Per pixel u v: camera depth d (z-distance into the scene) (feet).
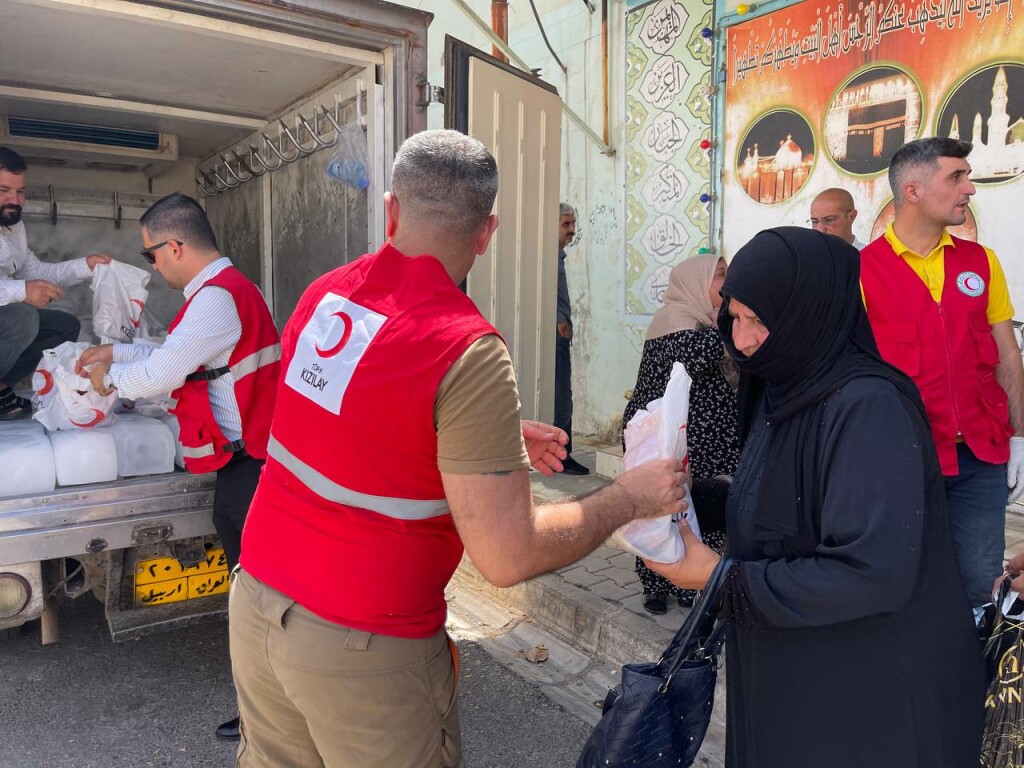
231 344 9.14
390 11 11.30
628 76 20.06
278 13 10.52
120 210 17.40
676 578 5.38
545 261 14.35
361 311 4.97
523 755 9.28
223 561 10.23
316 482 4.85
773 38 16.44
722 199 17.98
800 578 4.49
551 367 14.76
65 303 15.44
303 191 14.56
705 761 8.93
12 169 11.75
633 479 5.19
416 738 4.98
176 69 12.82
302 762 5.40
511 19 23.40
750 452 5.44
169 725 9.73
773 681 4.95
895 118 14.46
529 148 13.69
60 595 9.82
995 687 4.91
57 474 9.30
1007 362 9.16
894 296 8.60
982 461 8.52
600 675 11.00
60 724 9.70
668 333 10.64
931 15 13.78
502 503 4.52
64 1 9.73
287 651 4.83
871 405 4.51
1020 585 5.34
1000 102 13.01
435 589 5.04
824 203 12.15
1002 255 13.26
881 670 4.61
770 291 4.73
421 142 5.22
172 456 10.22
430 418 4.57
